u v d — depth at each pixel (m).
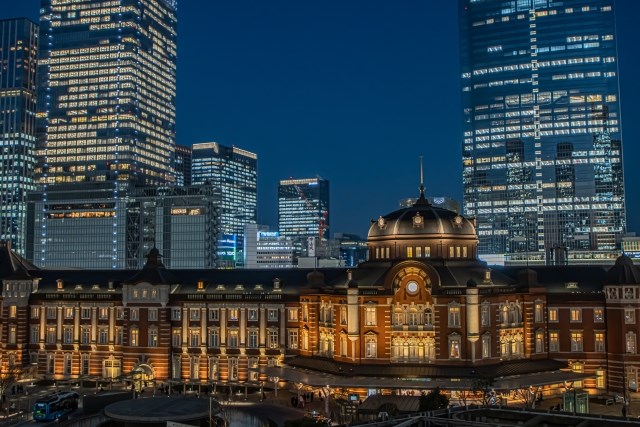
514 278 138.25
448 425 56.66
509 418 61.00
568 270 135.75
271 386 132.50
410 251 128.38
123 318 142.88
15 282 148.25
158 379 138.62
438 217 130.00
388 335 119.44
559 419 58.06
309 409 113.62
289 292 137.75
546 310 128.38
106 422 94.75
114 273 153.88
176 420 91.19
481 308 118.62
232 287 142.25
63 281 152.38
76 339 145.50
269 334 136.25
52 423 104.12
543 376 116.00
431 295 118.31
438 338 117.62
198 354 138.88
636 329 122.44
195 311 140.12
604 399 118.19
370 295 120.50
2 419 109.12
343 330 123.12
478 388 103.31
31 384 141.38
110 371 143.38
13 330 147.88
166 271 146.62
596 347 126.06
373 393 115.81
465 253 130.25
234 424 102.69
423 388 108.75
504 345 122.31
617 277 124.69
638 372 121.88
